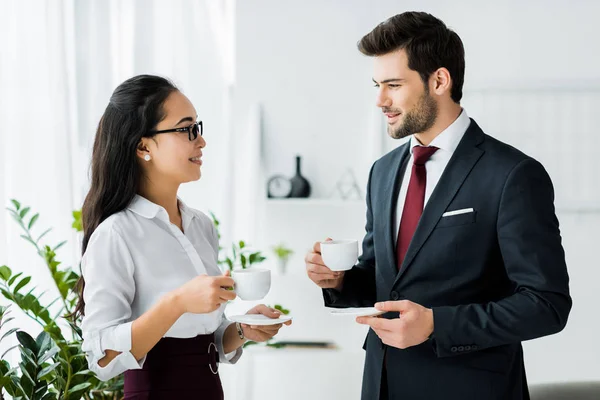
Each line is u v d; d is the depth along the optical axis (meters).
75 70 2.96
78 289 1.70
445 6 3.33
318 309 3.25
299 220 3.41
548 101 3.30
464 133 1.72
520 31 3.30
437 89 1.69
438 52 1.66
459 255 1.63
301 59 3.39
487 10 3.31
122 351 1.47
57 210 2.77
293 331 3.24
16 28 2.70
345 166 3.39
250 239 3.30
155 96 1.61
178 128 1.62
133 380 1.60
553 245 1.56
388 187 1.83
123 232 1.58
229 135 3.40
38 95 2.74
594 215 3.33
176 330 1.60
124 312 1.55
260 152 3.37
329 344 3.18
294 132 3.40
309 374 3.39
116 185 1.62
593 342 3.33
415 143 1.81
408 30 1.66
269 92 3.40
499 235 1.59
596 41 3.27
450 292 1.64
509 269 1.58
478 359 1.63
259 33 3.39
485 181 1.63
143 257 1.60
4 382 1.91
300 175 3.34
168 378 1.60
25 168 2.72
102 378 1.55
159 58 3.26
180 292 1.44
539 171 1.62
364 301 1.88
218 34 3.40
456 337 1.50
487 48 3.32
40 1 2.74
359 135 3.38
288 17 3.39
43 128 2.75
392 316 1.74
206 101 3.40
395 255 1.75
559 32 3.29
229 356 1.83
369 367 1.78
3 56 2.68
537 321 1.50
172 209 1.71
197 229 1.78
